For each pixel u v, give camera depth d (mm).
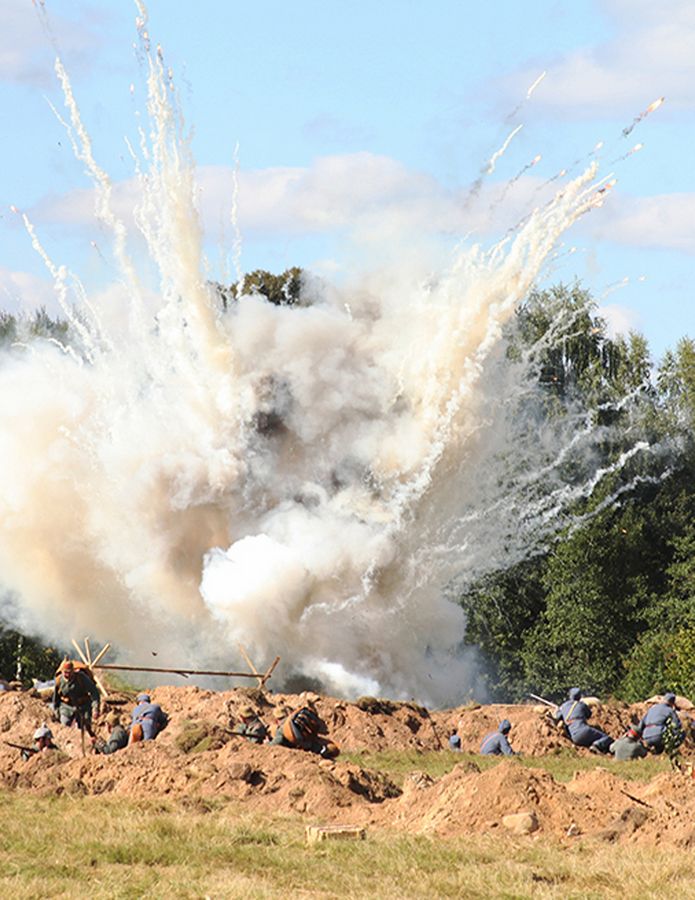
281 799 27500
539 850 22453
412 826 25312
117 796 28312
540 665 87000
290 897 19047
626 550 89438
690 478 97062
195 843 22766
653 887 19828
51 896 19250
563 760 40375
